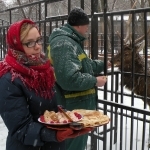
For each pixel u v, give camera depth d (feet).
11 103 6.11
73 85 9.34
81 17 10.19
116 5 45.24
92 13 11.76
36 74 6.42
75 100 10.18
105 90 11.51
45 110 6.77
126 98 23.98
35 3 17.46
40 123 6.30
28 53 6.43
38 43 6.52
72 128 6.09
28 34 6.31
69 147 10.28
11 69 6.30
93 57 12.07
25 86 6.33
